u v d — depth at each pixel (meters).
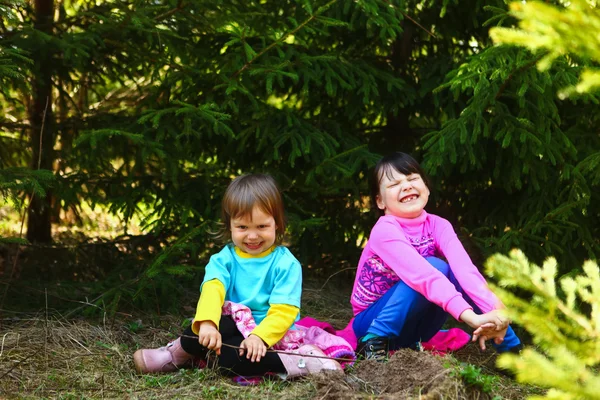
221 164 4.40
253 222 2.80
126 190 4.19
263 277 2.84
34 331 3.24
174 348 2.84
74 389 2.64
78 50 3.59
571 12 1.44
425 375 2.40
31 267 4.21
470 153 3.60
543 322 1.57
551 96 3.51
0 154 4.50
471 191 4.46
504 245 3.76
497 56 3.32
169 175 4.05
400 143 4.71
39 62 3.84
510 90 3.65
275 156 3.82
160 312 3.75
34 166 4.30
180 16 3.98
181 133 3.77
